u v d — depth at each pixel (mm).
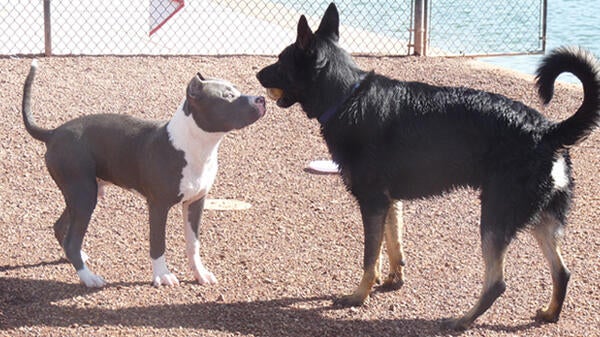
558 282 4070
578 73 3904
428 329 4059
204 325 4016
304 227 4777
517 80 6828
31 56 6891
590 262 4520
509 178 3965
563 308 4203
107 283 4250
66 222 4355
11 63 6656
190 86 4066
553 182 3980
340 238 4688
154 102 6117
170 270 4379
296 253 4547
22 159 5344
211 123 4090
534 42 8656
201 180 4184
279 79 4176
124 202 4934
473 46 8484
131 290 4211
